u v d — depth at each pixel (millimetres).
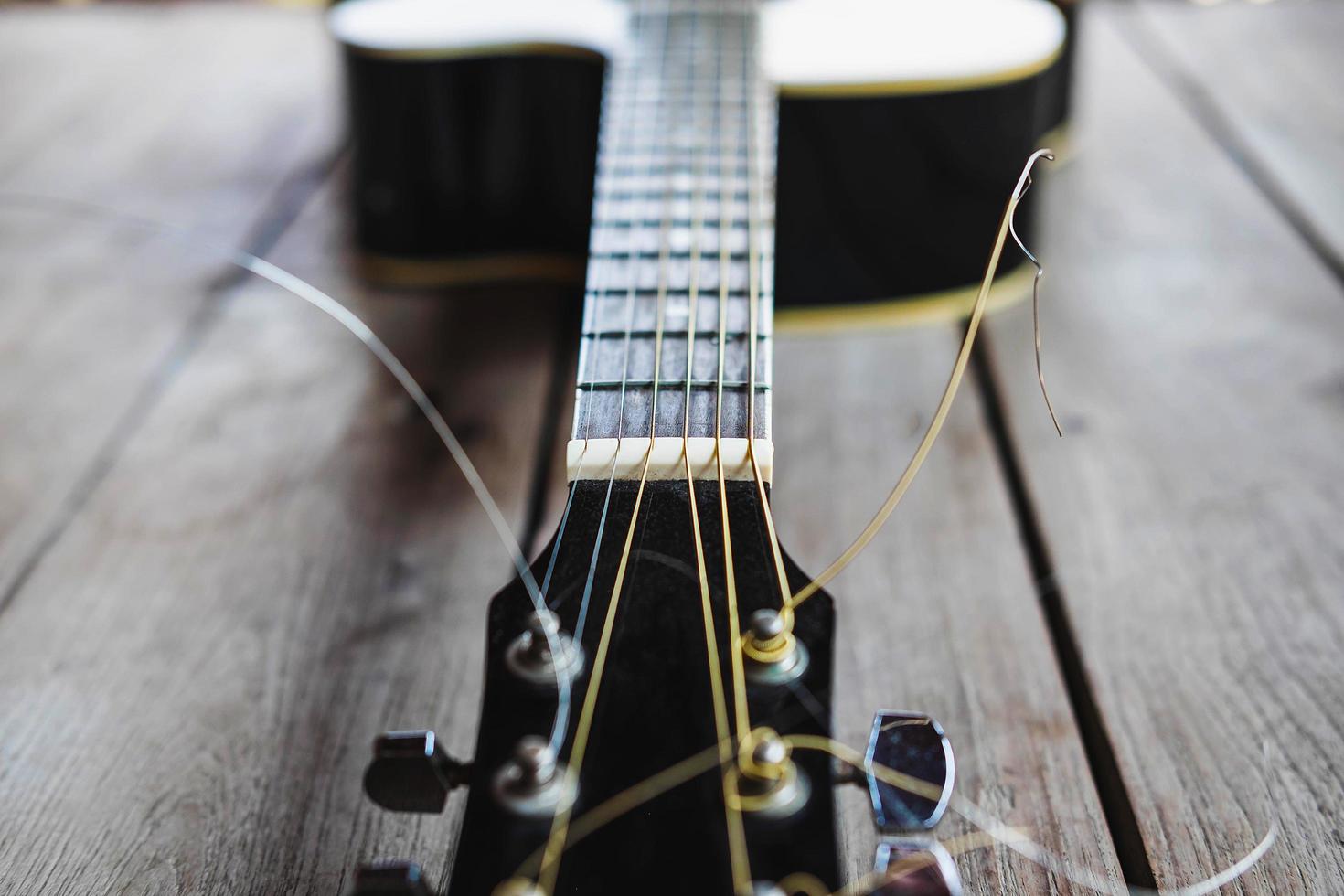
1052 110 815
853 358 659
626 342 446
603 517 389
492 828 332
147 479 592
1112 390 624
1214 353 645
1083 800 450
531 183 717
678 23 753
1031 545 546
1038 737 470
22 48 1128
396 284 746
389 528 562
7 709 489
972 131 649
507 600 371
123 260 778
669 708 349
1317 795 449
